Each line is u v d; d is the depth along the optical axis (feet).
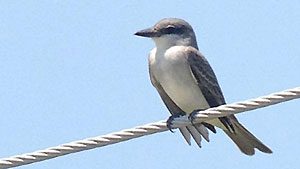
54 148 38.63
